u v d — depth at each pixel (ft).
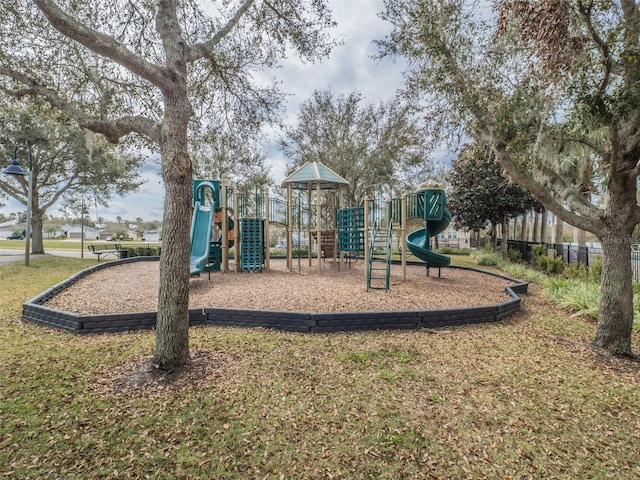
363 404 8.55
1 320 15.44
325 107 59.26
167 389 9.02
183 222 10.04
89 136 12.67
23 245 85.76
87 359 11.00
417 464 6.49
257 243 31.63
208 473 6.15
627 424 7.95
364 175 60.85
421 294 20.92
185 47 10.10
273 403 8.49
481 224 48.75
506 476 6.22
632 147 11.66
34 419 7.59
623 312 12.48
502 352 12.41
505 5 12.91
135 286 22.29
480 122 14.52
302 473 6.20
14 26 11.68
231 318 14.98
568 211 13.47
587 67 11.48
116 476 6.01
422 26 15.40
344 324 14.37
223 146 18.01
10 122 37.68
